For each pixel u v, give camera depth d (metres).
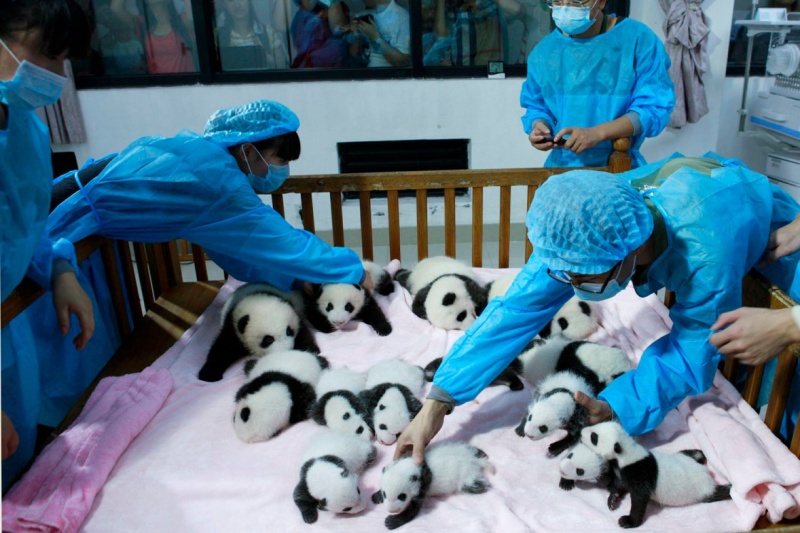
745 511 1.58
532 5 4.97
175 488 1.77
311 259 2.36
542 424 1.75
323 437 1.85
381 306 2.87
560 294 1.70
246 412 1.94
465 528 1.59
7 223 1.51
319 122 5.04
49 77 1.44
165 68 5.05
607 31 2.99
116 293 2.52
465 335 1.77
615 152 2.90
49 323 2.21
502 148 5.16
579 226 1.40
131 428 1.95
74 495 1.69
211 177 2.13
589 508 1.65
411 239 5.32
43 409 2.20
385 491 1.57
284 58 5.12
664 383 1.73
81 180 2.17
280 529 1.62
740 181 1.58
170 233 2.27
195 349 2.50
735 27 5.16
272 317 2.41
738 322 1.35
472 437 1.96
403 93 4.97
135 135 5.01
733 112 5.18
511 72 5.02
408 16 4.96
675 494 1.60
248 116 2.26
